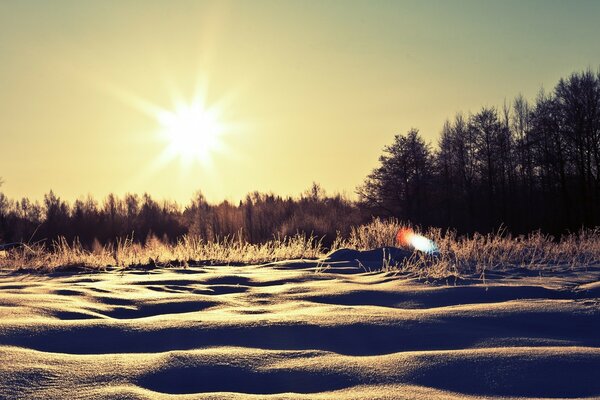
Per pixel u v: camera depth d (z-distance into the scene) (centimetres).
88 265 1107
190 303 629
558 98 4484
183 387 360
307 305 605
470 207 4819
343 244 1470
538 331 499
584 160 4409
